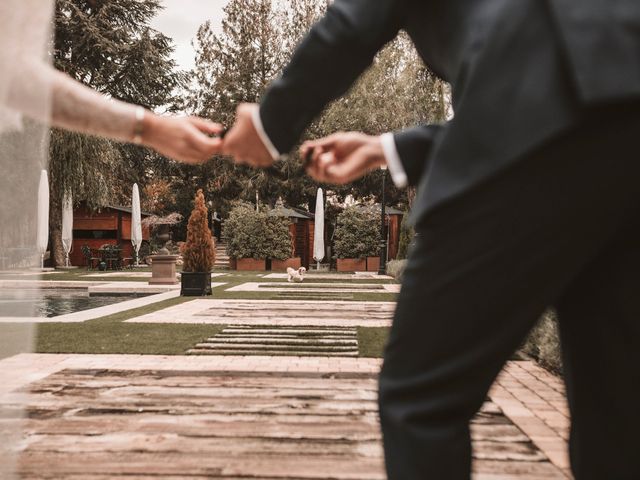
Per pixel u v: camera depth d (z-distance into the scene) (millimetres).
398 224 26984
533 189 754
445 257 800
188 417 3238
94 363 4848
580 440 936
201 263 12016
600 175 738
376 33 895
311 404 3549
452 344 810
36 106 1036
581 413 924
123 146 32219
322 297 11664
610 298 863
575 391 928
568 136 739
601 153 733
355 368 4695
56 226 25562
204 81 33875
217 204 34750
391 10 895
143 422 3139
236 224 24391
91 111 1073
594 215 755
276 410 3410
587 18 743
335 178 1148
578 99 727
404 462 831
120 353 5328
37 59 1034
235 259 24562
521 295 788
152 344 5836
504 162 753
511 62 782
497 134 766
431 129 1131
